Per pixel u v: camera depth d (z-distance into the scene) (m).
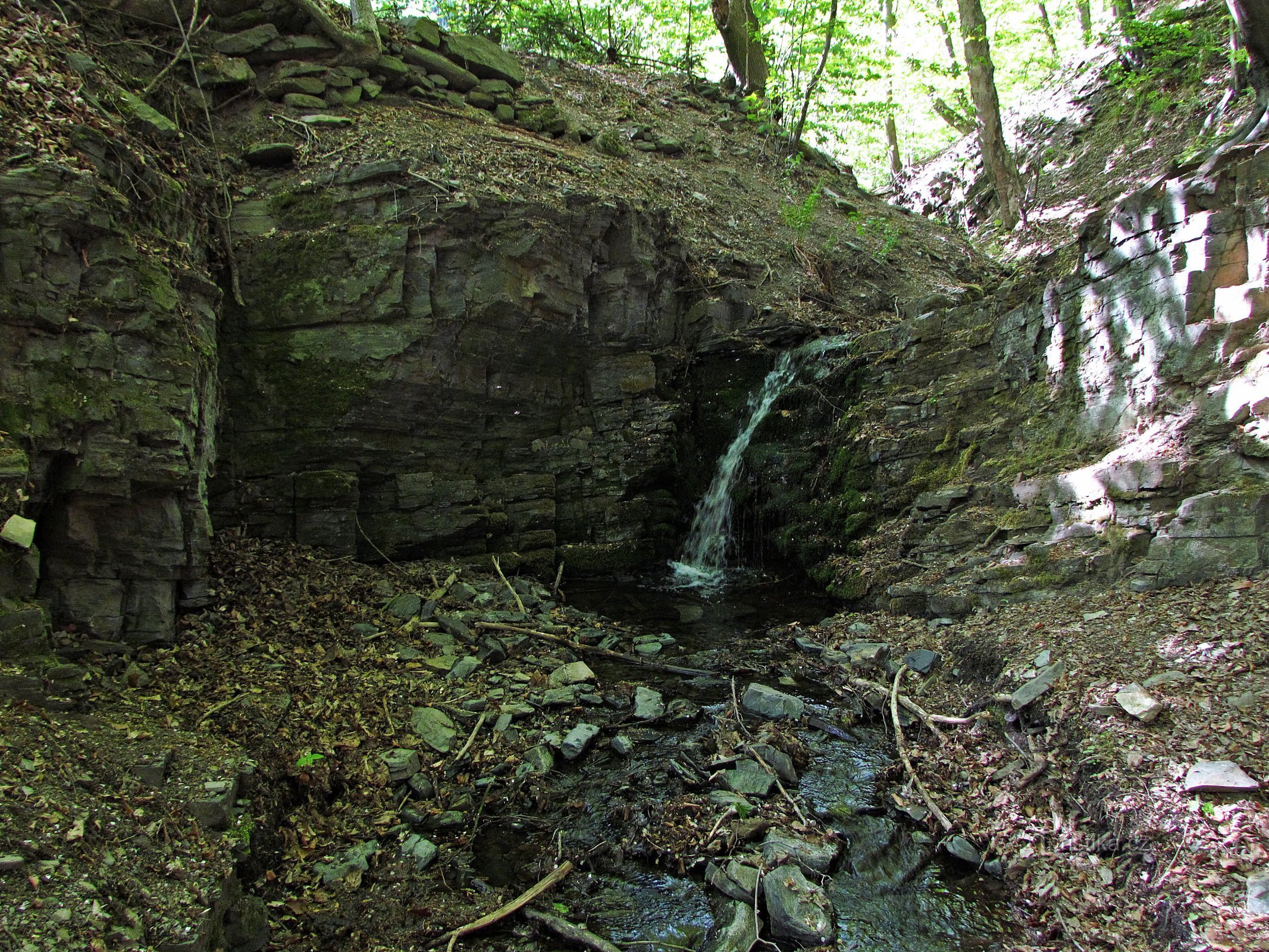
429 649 7.09
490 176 9.27
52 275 5.11
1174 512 6.36
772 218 15.02
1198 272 6.63
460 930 4.07
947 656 6.97
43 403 4.95
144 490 5.54
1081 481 7.18
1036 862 4.43
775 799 5.28
